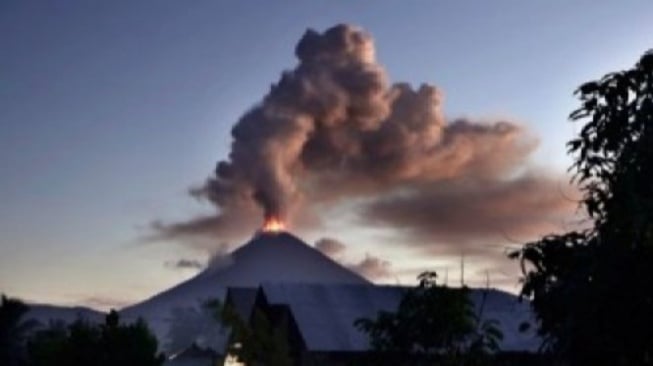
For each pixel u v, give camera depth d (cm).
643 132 1171
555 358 1216
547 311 1210
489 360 2028
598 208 1180
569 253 1196
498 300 3906
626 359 1152
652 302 1127
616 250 1130
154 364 3678
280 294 3931
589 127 1195
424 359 2041
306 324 3734
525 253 1216
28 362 4288
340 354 3625
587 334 1147
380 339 2088
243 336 3175
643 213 1101
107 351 3606
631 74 1187
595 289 1138
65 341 3666
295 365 3741
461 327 1991
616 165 1177
